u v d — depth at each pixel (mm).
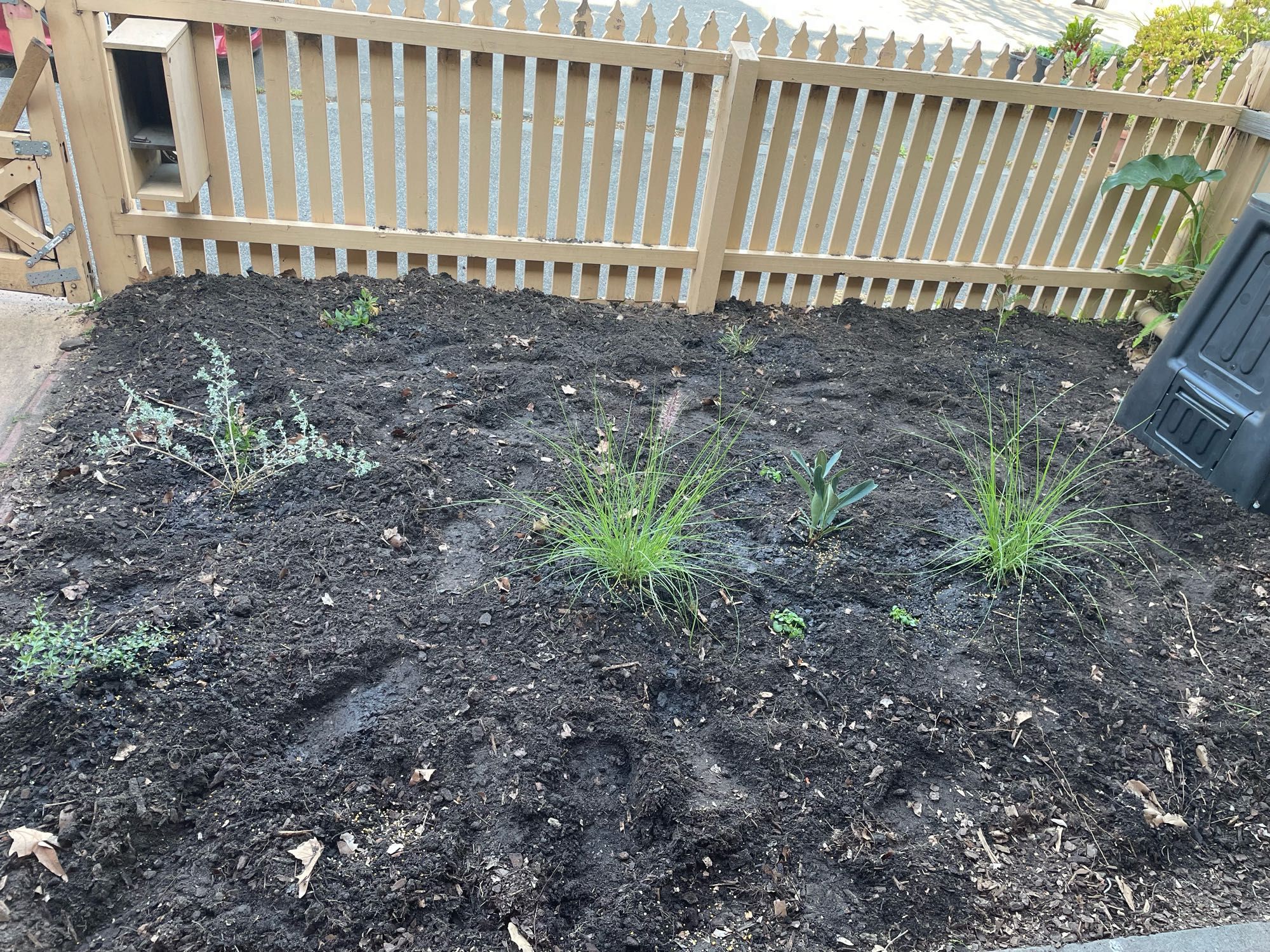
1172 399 4000
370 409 3629
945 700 2684
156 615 2535
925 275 5078
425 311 4402
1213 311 3826
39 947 1830
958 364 4648
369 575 2846
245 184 4277
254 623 2600
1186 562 3445
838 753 2469
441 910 2004
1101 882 2283
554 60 4152
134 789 2096
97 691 2295
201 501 3068
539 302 4699
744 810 2301
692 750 2465
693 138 4457
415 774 2266
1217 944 2154
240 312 4145
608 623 2746
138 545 2836
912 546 3289
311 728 2371
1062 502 3693
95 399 3490
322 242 4430
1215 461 3826
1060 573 3246
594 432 3727
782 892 2145
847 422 4016
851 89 4398
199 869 2012
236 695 2373
